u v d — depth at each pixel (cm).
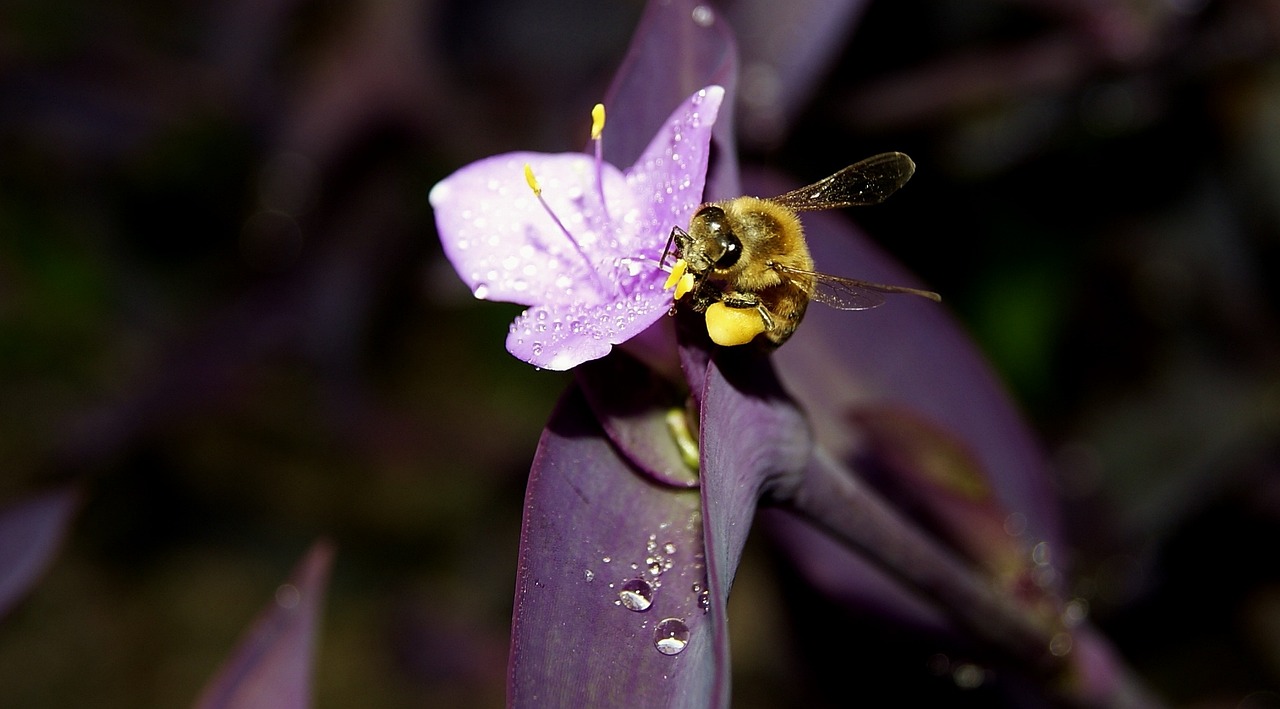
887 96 27
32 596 33
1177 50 25
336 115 31
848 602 23
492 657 31
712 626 18
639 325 19
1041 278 30
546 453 19
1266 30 25
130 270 34
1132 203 30
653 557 19
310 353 31
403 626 32
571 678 19
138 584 33
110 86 32
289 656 21
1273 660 29
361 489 35
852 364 23
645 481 19
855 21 24
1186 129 28
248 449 35
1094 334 31
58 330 34
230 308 31
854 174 21
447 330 35
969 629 21
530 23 31
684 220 19
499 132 31
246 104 32
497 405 34
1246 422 28
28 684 32
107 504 34
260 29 31
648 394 19
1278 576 29
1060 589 23
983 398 23
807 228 23
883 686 24
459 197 19
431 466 34
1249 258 29
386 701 31
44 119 32
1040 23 28
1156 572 28
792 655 25
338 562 34
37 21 33
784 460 20
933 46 29
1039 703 24
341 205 31
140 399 30
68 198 35
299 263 31
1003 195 30
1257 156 28
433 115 30
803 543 23
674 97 20
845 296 20
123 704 32
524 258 19
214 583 34
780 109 24
